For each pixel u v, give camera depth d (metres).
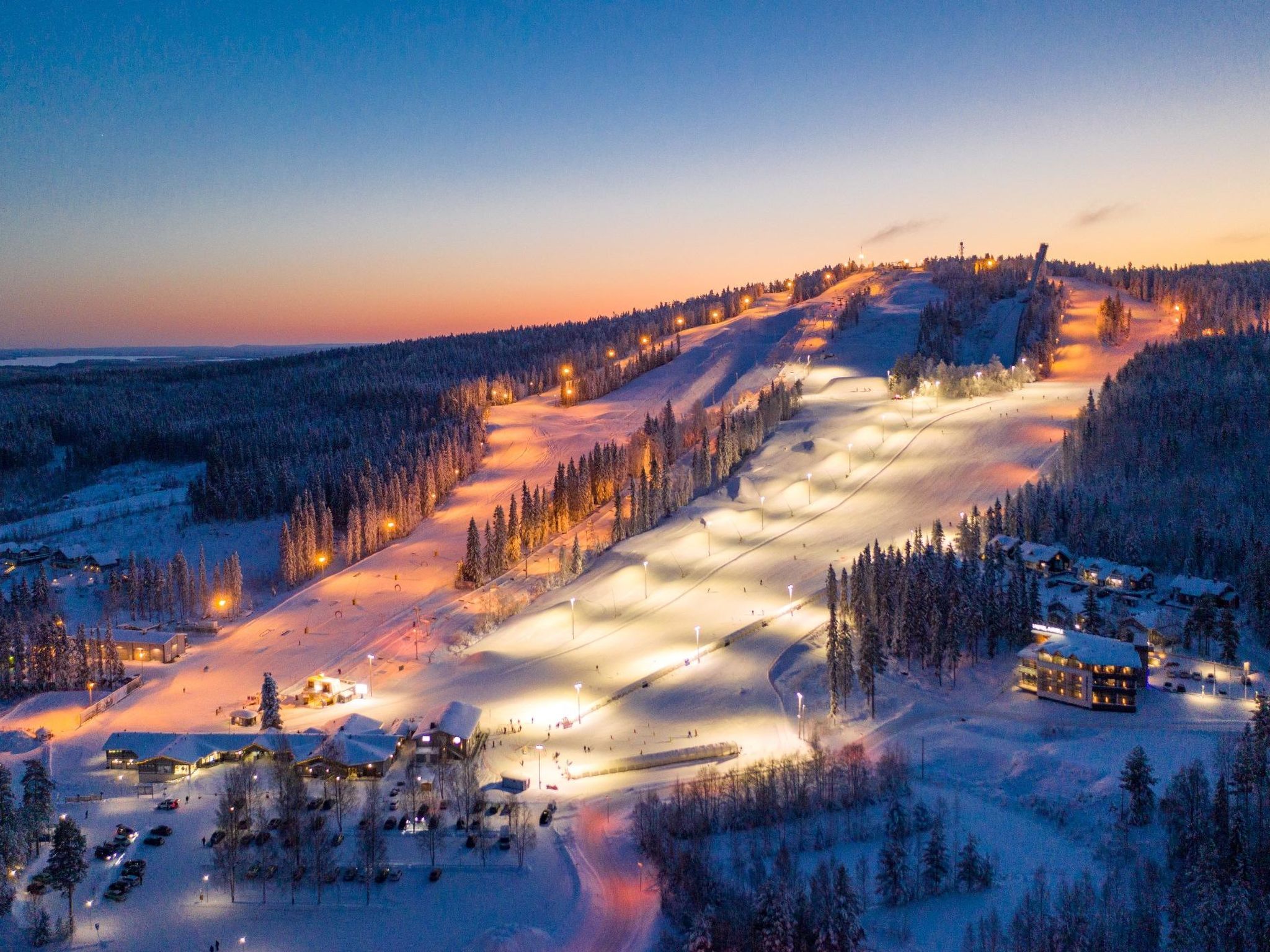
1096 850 86.38
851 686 126.94
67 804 103.75
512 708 129.88
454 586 191.50
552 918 81.06
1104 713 116.12
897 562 146.75
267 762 111.88
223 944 78.94
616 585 177.38
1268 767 91.62
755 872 81.56
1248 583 142.12
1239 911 70.75
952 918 78.00
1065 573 160.12
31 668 143.00
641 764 109.81
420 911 82.56
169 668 153.75
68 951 78.19
